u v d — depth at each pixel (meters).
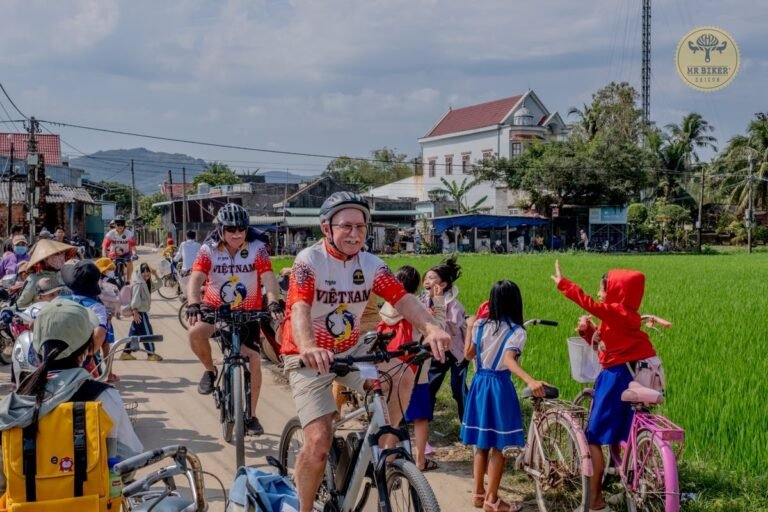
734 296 18.12
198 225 53.00
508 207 57.44
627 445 5.12
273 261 35.00
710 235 61.34
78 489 3.28
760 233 58.62
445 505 5.74
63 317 3.57
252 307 7.13
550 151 51.69
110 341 9.31
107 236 16.62
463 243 52.22
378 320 7.05
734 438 6.53
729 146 55.75
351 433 4.38
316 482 4.27
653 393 4.90
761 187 52.38
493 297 5.58
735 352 10.14
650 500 4.88
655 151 59.31
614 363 5.24
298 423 5.23
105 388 3.66
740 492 5.57
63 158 51.09
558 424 5.54
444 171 66.62
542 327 12.31
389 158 89.69
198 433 7.47
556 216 51.41
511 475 6.38
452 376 7.28
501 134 61.00
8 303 10.02
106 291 9.02
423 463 6.48
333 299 4.53
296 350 4.46
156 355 11.16
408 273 7.00
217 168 80.31
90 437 3.32
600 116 59.38
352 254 4.48
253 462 6.58
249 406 6.79
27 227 34.31
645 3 62.41
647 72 63.00
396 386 5.16
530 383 5.31
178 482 6.08
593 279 23.58
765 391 7.89
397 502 3.99
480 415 5.51
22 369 5.24
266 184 53.75
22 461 3.24
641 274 5.26
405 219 57.12
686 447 6.37
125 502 4.11
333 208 4.41
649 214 56.88
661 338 11.25
